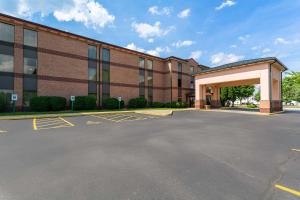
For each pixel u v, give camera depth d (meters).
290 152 5.35
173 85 31.67
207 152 5.33
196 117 15.30
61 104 18.72
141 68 29.31
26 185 3.27
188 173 3.83
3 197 2.88
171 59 31.69
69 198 2.85
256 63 20.09
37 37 18.44
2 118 12.42
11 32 16.91
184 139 7.02
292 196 2.96
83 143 6.32
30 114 15.30
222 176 3.69
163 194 2.99
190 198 2.88
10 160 4.56
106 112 18.55
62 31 20.03
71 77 20.83
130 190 3.11
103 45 24.02
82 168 4.08
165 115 16.73
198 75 27.66
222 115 17.20
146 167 4.16
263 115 17.31
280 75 24.11
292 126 10.46
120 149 5.60
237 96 44.56
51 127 9.72
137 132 8.41
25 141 6.57
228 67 22.83
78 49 21.64
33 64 18.09
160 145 6.10
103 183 3.36
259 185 3.32
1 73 16.25
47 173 3.80
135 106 26.69
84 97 20.69
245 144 6.28
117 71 25.84
